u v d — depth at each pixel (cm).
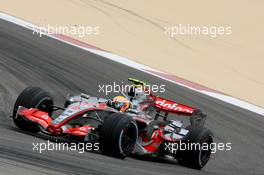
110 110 3281
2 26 7738
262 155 4550
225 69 9512
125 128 3023
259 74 9806
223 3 13725
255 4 14112
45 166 2308
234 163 4038
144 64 8194
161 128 3606
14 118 3228
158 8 12225
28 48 6669
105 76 6344
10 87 4688
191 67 8988
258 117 6450
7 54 5997
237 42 11462
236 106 6788
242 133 5303
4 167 2103
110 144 2989
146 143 3441
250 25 12669
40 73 5572
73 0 11281
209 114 5822
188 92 6825
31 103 3216
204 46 10644
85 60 6981
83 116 3170
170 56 9344
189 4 13125
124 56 8431
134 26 10631
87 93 5359
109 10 11188
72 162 2545
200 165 3531
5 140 2681
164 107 3678
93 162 2686
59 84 5378
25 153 2480
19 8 9819
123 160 3053
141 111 3525
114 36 9644
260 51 11262
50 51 6900
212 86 8025
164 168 3203
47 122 3089
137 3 12131
